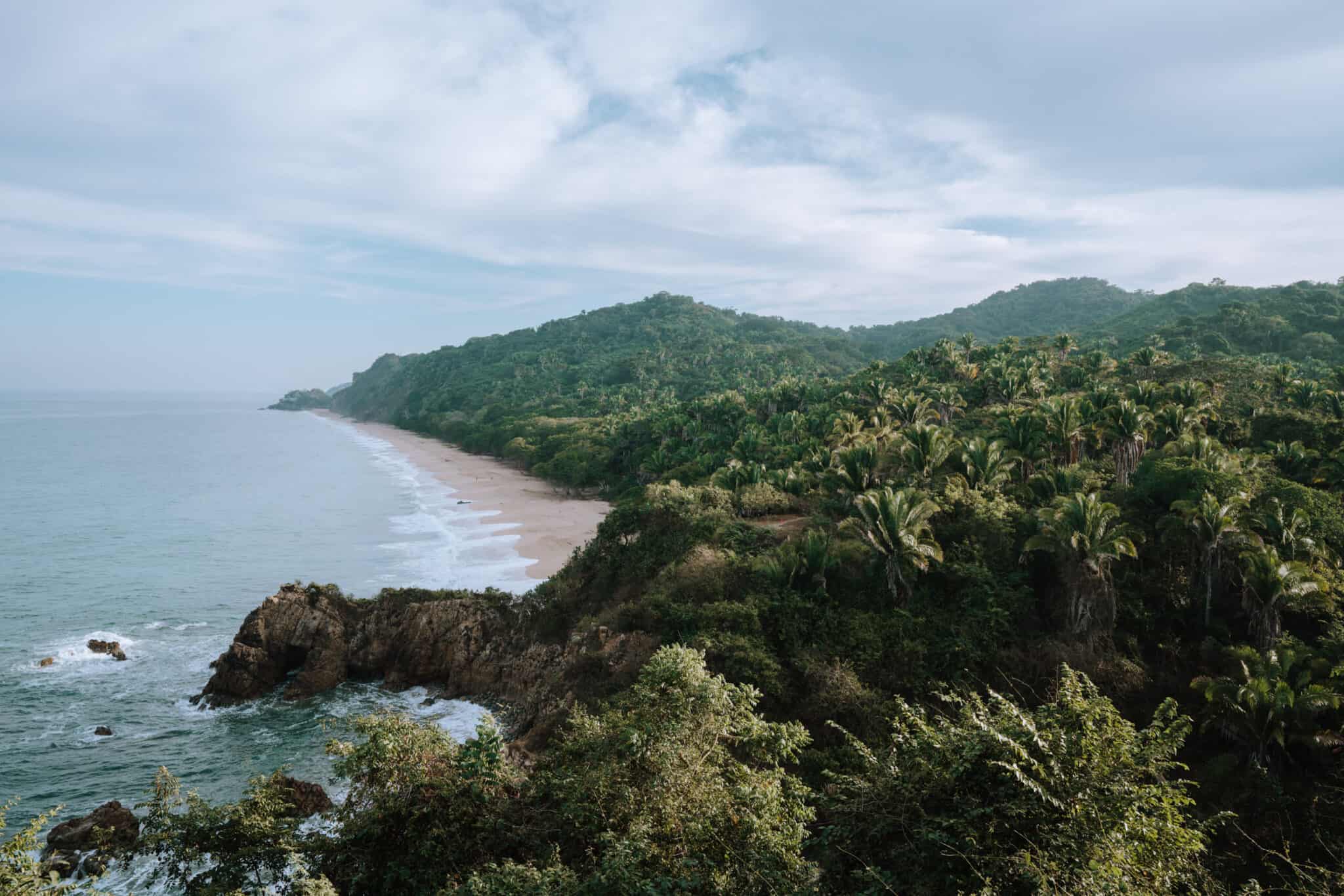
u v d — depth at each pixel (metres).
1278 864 22.20
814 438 81.19
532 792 13.13
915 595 37.50
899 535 36.31
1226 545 34.62
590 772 12.41
